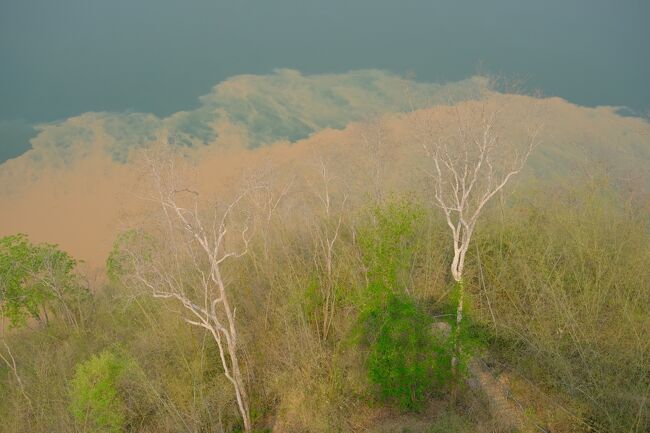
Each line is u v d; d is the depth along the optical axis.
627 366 23.55
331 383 25.55
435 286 29.75
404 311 23.38
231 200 31.80
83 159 54.00
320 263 31.08
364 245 25.84
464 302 25.02
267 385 27.09
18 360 31.77
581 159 42.69
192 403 25.88
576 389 22.98
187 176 32.94
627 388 22.89
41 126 59.03
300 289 28.62
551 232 30.11
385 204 28.77
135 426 26.09
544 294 27.16
